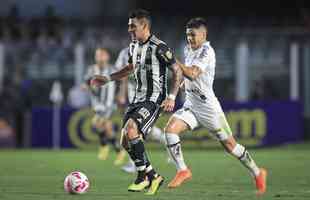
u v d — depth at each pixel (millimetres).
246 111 57250
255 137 57344
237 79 60312
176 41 65625
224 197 25375
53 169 39031
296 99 58812
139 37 24781
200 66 24938
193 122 26156
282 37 67500
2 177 34156
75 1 79438
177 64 24484
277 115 57875
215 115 25797
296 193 26875
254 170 25875
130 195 25844
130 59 25812
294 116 58375
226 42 67438
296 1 79750
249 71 61406
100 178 33594
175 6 82250
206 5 81500
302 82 60406
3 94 59938
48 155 50750
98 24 75188
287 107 58188
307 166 40656
